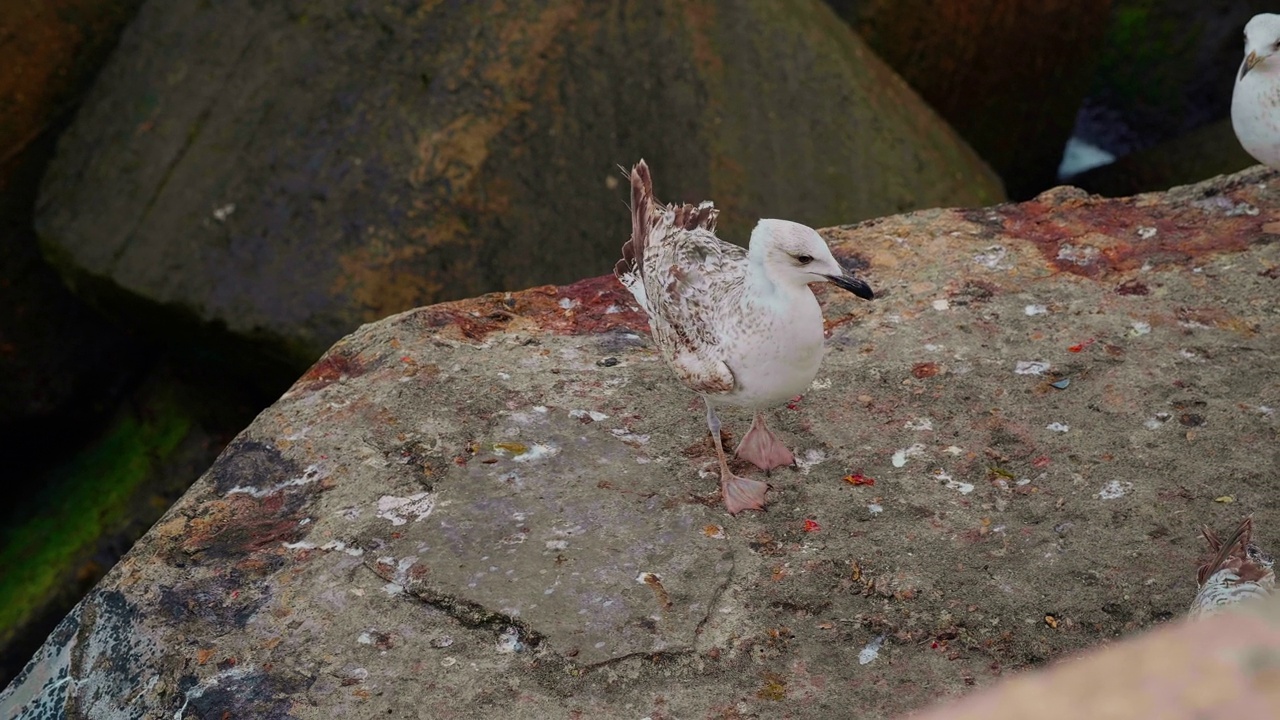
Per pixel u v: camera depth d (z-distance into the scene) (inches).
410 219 298.8
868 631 144.6
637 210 177.9
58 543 333.7
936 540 156.2
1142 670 34.2
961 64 417.4
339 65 315.6
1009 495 162.7
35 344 357.7
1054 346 188.9
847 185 333.1
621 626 145.0
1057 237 217.5
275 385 335.3
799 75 336.2
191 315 308.8
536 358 193.3
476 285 303.0
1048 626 143.6
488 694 138.4
